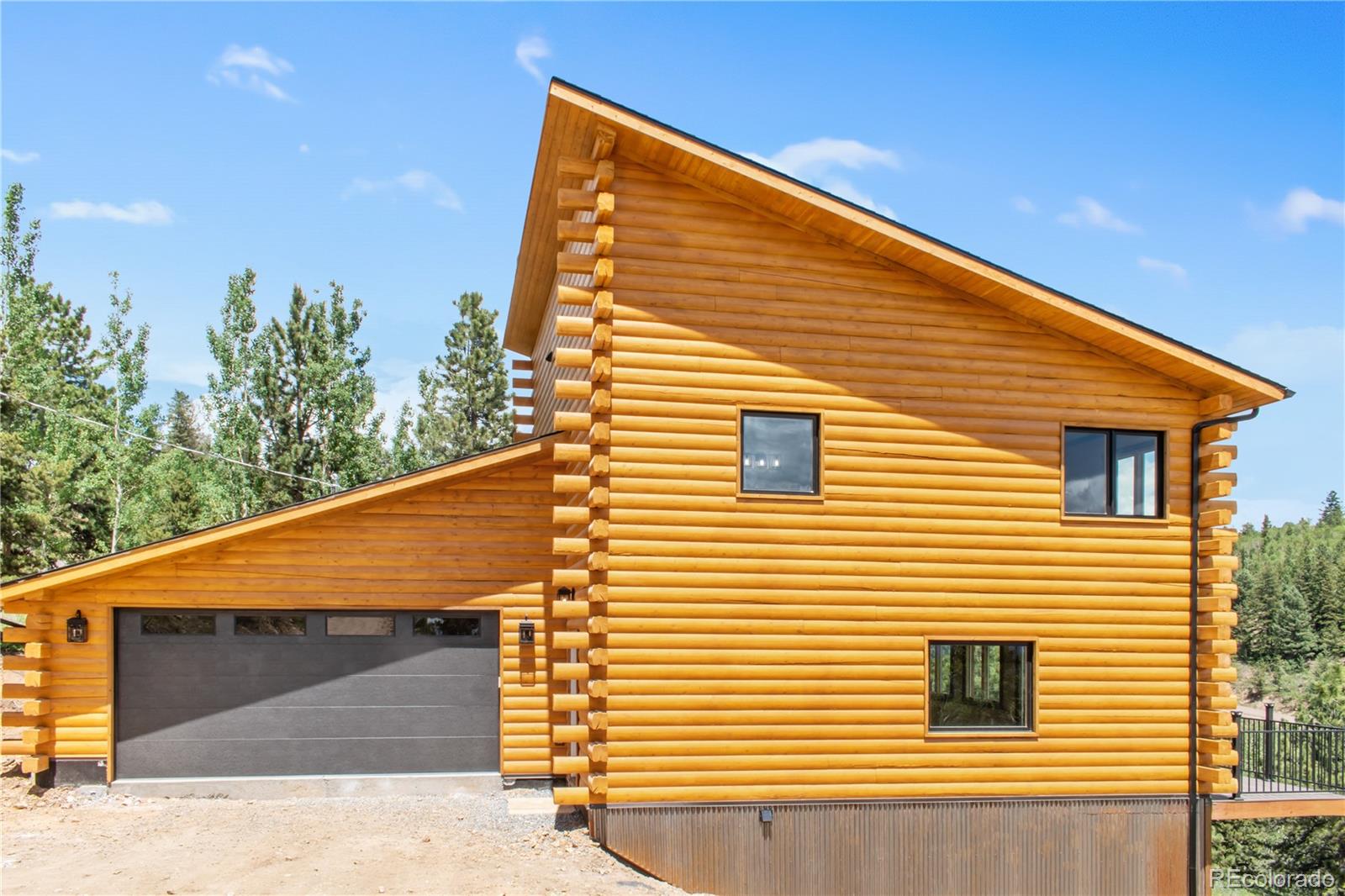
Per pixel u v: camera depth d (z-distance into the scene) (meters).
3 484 22.17
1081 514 11.71
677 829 10.16
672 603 10.34
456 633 12.77
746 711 10.44
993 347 11.58
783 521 10.73
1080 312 11.28
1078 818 11.23
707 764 10.29
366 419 32.59
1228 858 24.36
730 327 10.80
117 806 11.40
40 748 11.77
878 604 10.90
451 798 12.14
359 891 8.73
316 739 12.31
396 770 12.44
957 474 11.29
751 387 10.79
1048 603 11.39
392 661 12.59
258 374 30.97
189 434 61.94
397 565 12.62
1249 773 13.29
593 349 10.49
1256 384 11.60
